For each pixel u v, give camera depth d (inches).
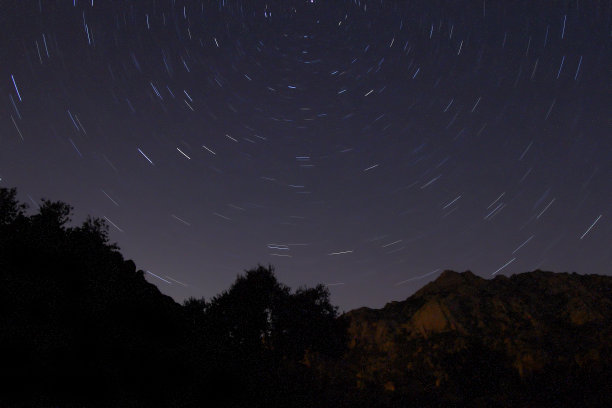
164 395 457.1
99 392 390.9
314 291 1039.6
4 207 505.4
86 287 467.2
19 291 393.7
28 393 342.0
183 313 724.7
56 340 373.4
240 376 556.7
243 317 853.2
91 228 553.9
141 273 702.5
